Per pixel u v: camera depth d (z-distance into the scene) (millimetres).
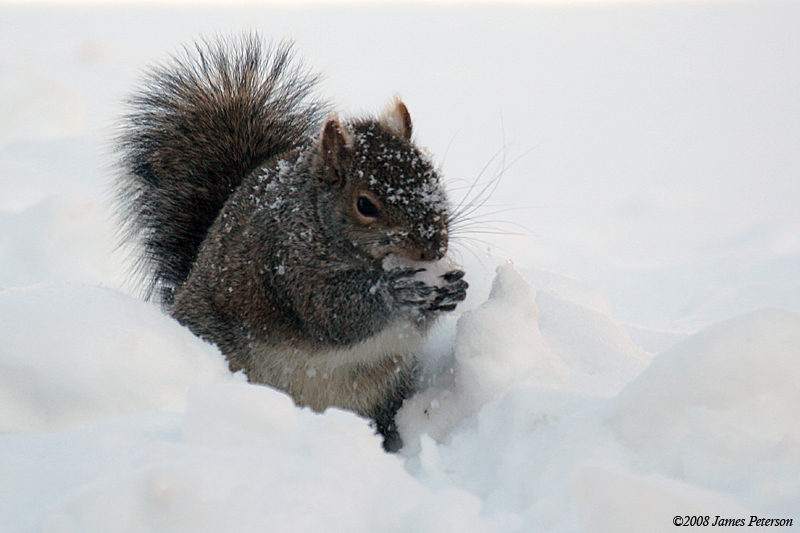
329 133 8766
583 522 4574
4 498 4617
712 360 5559
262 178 9617
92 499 4148
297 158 9617
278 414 5047
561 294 10828
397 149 8680
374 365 9141
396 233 8414
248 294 9000
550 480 5602
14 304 6777
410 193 8422
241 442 4957
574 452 5707
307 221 8828
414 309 8766
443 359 9320
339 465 4602
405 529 4246
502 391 7402
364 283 8812
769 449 5199
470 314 7957
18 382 6418
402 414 8836
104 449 5164
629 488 4492
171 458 4504
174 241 10992
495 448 6426
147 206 11352
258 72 12305
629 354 8703
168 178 11211
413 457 7637
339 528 4168
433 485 6340
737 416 5371
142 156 11781
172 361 6910
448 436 7547
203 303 9242
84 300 7059
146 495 4141
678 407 5586
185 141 11461
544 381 7402
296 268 8797
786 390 5422
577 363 8453
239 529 4023
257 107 11805
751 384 5449
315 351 8984
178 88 12211
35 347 6445
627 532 4453
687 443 5445
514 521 5145
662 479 4719
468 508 4398
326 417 5215
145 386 6617
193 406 5066
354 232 8594
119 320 6930
